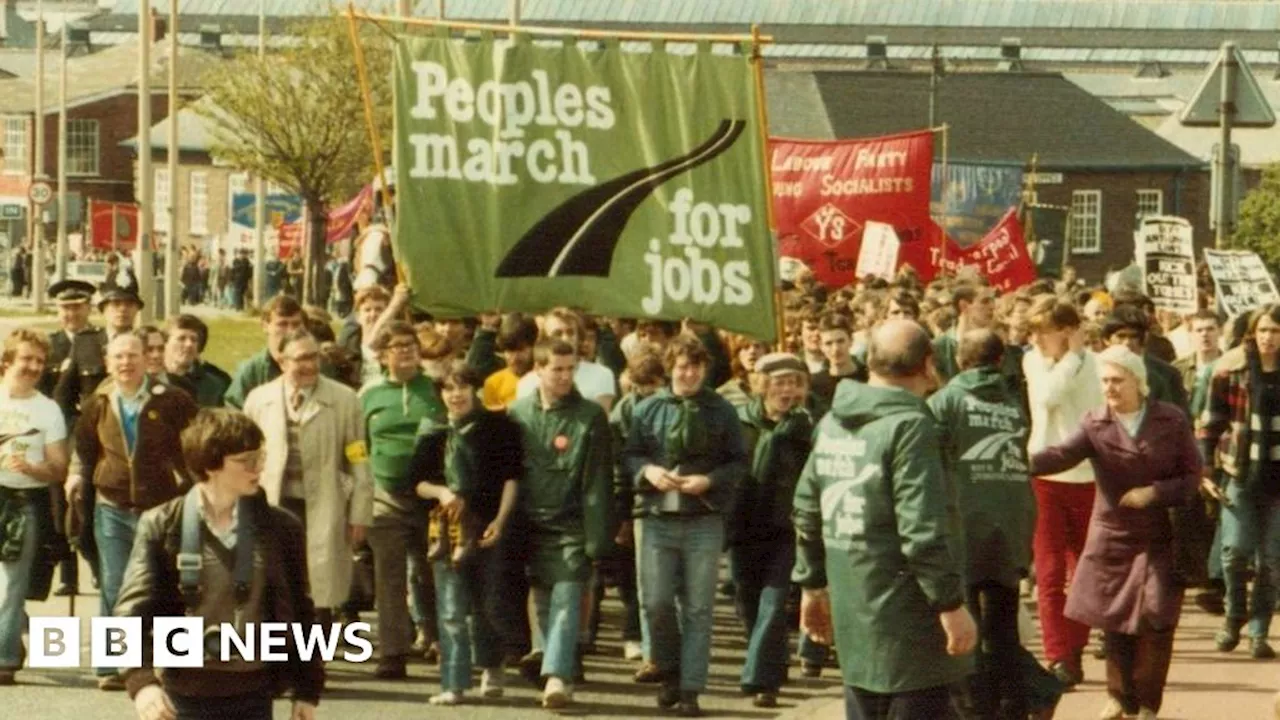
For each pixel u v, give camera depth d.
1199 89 19.42
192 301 89.31
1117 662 12.34
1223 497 14.84
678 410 13.55
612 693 14.15
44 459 14.20
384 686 14.27
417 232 14.49
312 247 79.94
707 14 173.75
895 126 106.31
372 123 14.77
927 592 9.08
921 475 9.10
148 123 57.81
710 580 13.49
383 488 14.40
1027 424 14.05
